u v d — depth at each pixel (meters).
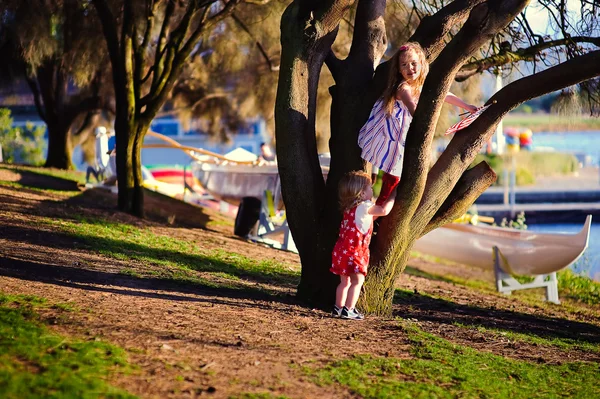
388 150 6.12
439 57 5.68
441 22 6.17
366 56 6.63
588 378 5.40
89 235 9.55
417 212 6.41
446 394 4.40
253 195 15.12
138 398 3.57
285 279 8.82
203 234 12.31
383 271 6.55
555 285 12.14
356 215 6.12
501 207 29.11
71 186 15.45
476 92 11.78
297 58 6.42
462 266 15.32
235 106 20.28
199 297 6.56
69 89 23.12
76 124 21.95
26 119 30.61
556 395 4.80
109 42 12.02
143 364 4.13
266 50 16.98
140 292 6.42
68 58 15.12
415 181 6.07
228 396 3.79
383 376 4.61
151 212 14.26
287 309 6.41
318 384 4.24
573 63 5.73
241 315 5.89
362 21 6.71
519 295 12.30
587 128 58.72
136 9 12.38
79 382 3.63
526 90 5.96
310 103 6.60
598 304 12.05
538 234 12.06
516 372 5.26
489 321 7.71
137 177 12.67
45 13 12.73
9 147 25.91
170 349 4.50
